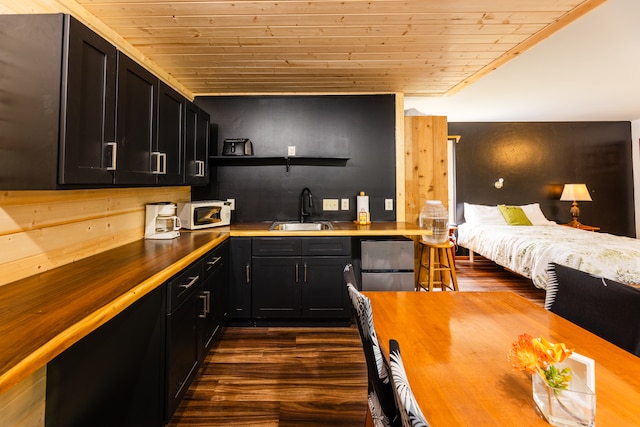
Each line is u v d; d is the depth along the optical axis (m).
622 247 3.01
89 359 1.14
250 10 1.72
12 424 0.93
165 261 1.54
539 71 3.11
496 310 1.21
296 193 3.15
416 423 0.45
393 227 2.74
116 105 1.40
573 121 5.35
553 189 5.38
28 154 1.11
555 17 1.80
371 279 2.53
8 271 1.20
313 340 2.42
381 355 0.83
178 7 1.68
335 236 2.56
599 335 1.10
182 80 2.78
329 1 1.64
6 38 1.12
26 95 1.11
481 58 2.36
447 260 3.08
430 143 3.21
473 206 5.11
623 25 2.25
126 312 1.25
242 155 2.93
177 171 2.08
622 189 5.39
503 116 4.97
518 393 0.71
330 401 1.72
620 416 0.63
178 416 1.60
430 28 1.92
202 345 1.89
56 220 1.42
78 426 1.12
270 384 1.87
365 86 2.97
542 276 3.13
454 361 0.85
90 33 1.22
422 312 1.19
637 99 4.08
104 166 1.32
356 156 3.15
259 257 2.57
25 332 0.82
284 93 3.10
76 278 1.27
